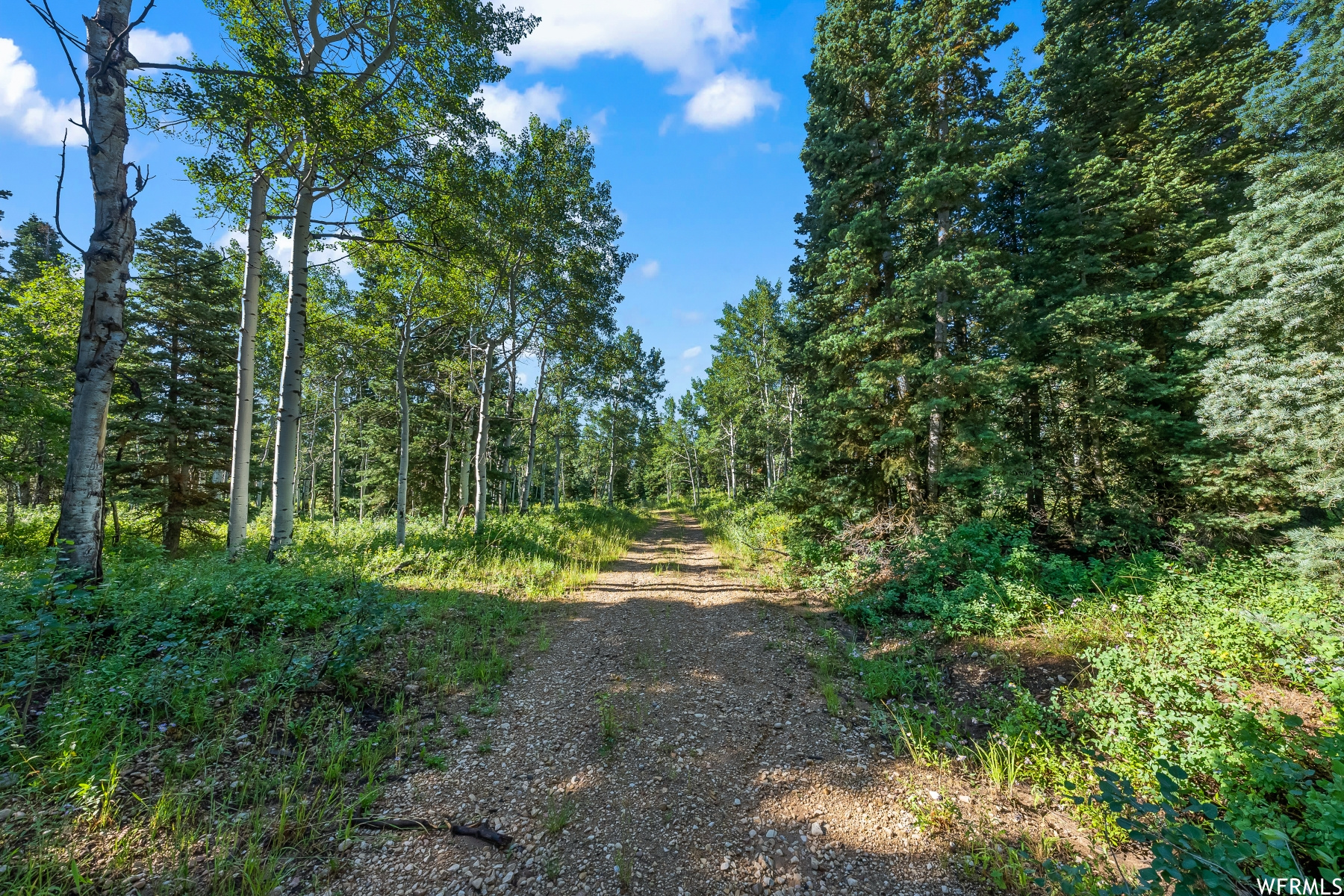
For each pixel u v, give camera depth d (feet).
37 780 9.86
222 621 18.66
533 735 15.30
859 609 27.35
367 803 11.66
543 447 105.40
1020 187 41.11
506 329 55.47
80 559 17.48
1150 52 35.70
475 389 63.77
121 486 44.24
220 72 21.48
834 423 35.86
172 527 45.62
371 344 56.34
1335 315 20.53
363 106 26.03
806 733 15.93
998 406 37.93
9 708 11.12
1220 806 10.91
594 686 18.99
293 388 29.48
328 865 9.75
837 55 35.50
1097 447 36.52
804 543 38.04
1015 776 13.38
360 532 47.44
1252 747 11.46
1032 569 26.48
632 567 44.24
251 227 28.86
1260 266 21.34
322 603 20.70
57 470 42.37
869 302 36.58
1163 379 33.09
